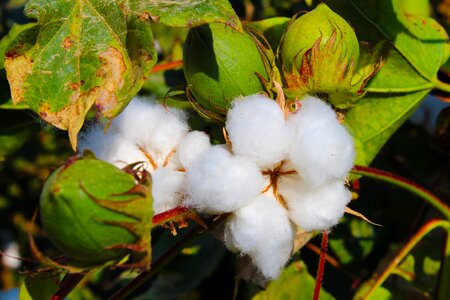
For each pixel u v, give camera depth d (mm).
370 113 532
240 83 429
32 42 419
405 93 534
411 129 608
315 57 434
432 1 621
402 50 527
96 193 372
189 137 433
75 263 390
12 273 795
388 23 520
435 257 557
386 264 553
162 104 457
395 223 587
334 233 580
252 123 411
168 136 443
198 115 473
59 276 440
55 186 369
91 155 385
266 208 417
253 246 418
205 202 412
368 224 584
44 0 424
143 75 400
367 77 447
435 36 541
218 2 400
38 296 440
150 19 404
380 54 525
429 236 566
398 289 562
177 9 402
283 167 421
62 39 419
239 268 498
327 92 444
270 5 660
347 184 442
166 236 601
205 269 607
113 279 635
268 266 427
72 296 637
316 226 424
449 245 532
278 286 548
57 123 411
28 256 665
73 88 413
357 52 447
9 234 787
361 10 520
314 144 408
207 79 430
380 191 590
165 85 591
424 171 602
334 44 434
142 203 379
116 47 412
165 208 427
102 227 376
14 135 537
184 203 417
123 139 447
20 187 742
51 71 416
